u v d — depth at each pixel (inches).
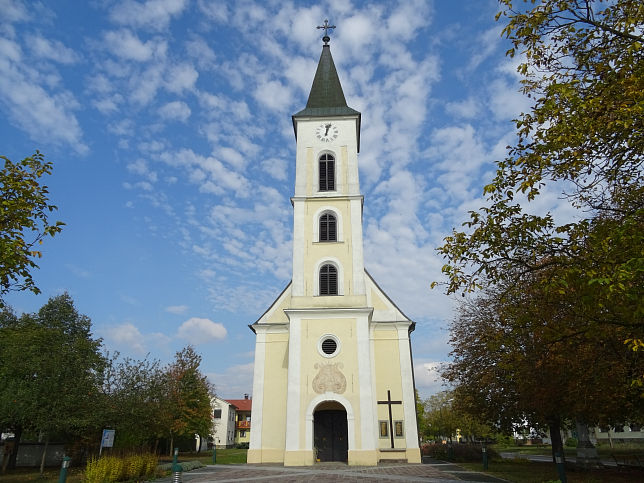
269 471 936.9
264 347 1252.5
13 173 484.1
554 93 402.3
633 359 523.2
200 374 2082.9
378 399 1198.3
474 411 1173.7
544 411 887.7
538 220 421.7
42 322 1999.3
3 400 1079.0
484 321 1120.8
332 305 1137.4
